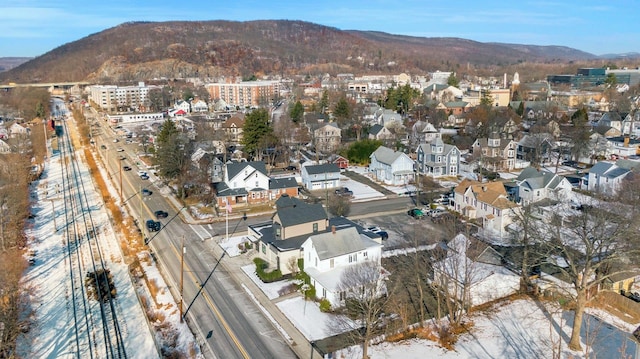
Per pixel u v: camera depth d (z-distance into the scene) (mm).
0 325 43312
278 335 41656
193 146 102562
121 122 182500
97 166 111250
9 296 46188
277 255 52438
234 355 38844
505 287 48656
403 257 56375
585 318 43906
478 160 99812
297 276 51031
